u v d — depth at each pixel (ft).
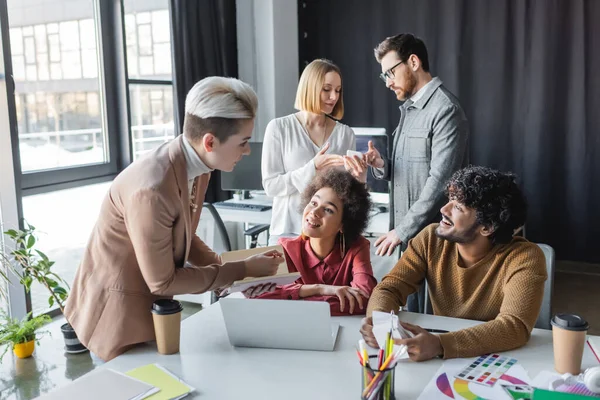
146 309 4.69
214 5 13.79
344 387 3.94
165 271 4.37
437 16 14.62
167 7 13.43
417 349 4.29
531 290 4.84
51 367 9.11
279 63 14.90
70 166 11.75
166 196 4.27
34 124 11.01
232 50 14.73
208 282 4.66
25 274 9.47
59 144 11.59
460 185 4.99
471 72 14.55
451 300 5.40
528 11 13.82
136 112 13.17
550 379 4.02
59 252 11.82
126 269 4.62
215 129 4.34
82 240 12.25
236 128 4.38
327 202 5.45
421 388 3.92
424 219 7.41
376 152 7.93
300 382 4.03
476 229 4.99
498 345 4.49
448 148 7.49
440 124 7.59
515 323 4.62
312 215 5.47
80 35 11.83
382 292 5.30
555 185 14.29
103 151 12.59
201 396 3.84
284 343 4.58
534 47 13.89
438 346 4.37
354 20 15.55
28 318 10.07
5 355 9.52
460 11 14.34
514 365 4.28
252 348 4.65
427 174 7.86
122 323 4.59
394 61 7.84
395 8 15.05
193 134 4.44
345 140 8.67
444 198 7.41
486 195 4.88
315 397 3.81
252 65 14.98
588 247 14.25
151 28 13.25
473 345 4.41
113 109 12.58
